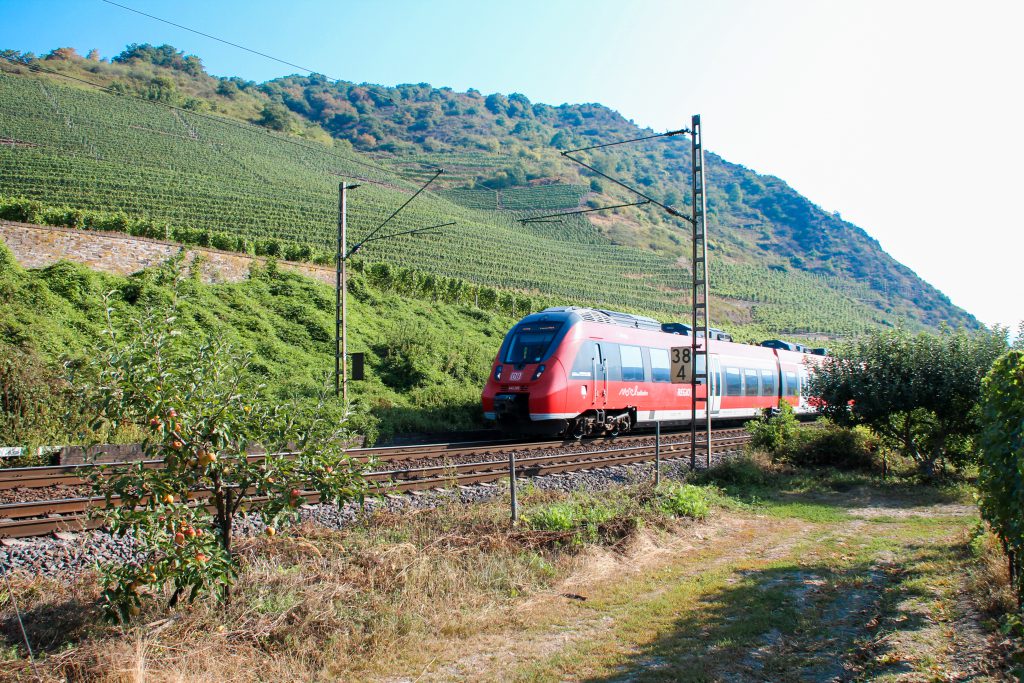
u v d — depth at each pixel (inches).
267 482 234.2
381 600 262.1
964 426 625.9
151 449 223.9
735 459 626.8
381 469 538.0
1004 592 250.1
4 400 580.1
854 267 6481.3
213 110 4980.3
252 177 3125.0
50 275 902.4
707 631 255.4
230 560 223.9
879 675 207.9
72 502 358.0
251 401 237.1
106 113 3580.2
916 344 669.3
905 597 284.4
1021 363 250.7
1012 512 240.8
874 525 451.2
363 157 5187.0
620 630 257.6
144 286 971.3
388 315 1310.3
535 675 217.0
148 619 226.1
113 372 218.7
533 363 757.9
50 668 191.6
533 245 3430.1
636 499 453.7
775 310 3794.3
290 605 243.1
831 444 724.7
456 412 1004.6
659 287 3435.0
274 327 1070.4
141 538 221.6
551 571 316.2
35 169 2395.4
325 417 254.4
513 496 384.5
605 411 827.4
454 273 2432.3
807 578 326.6
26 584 253.0
